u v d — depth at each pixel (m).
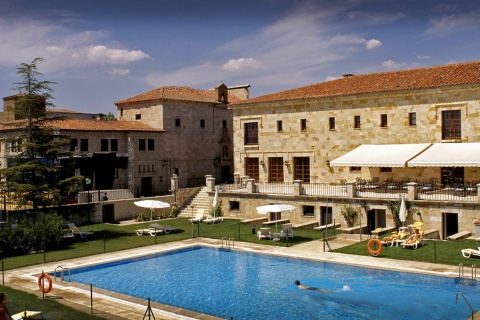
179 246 35.53
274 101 52.69
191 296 24.25
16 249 34.09
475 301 22.19
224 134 72.62
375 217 40.75
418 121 43.75
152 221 48.50
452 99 41.84
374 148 45.06
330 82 54.34
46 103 41.22
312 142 50.56
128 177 58.62
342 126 48.41
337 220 41.88
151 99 65.00
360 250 32.03
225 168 73.25
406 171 44.56
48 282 25.17
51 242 35.75
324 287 25.23
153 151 63.25
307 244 34.91
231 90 79.94
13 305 21.73
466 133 41.19
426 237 35.16
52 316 20.11
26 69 39.75
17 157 40.50
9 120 61.00
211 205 51.31
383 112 45.78
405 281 25.55
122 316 20.27
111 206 49.84
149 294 24.67
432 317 20.61
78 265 30.00
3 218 43.69
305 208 44.66
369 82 49.38
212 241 37.22
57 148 40.88
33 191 38.66
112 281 27.16
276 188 49.41
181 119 66.75
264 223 44.12
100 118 82.69
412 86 43.88
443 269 26.69
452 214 36.97
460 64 46.50
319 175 50.16
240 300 23.50
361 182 43.81
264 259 31.50
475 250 29.09
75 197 49.38
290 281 26.45
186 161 67.25
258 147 54.84
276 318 21.06
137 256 32.47
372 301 22.86
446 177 42.56
